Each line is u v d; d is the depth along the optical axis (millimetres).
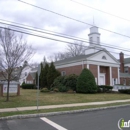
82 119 9078
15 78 15328
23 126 7766
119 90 26734
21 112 10453
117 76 33375
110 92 26531
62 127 7465
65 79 25734
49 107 12562
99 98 18844
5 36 14508
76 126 7570
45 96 18906
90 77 24312
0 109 11523
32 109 11586
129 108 13344
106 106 13430
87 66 28656
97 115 10234
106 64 31562
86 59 28625
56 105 13672
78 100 16797
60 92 24438
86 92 23875
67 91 24562
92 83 24094
